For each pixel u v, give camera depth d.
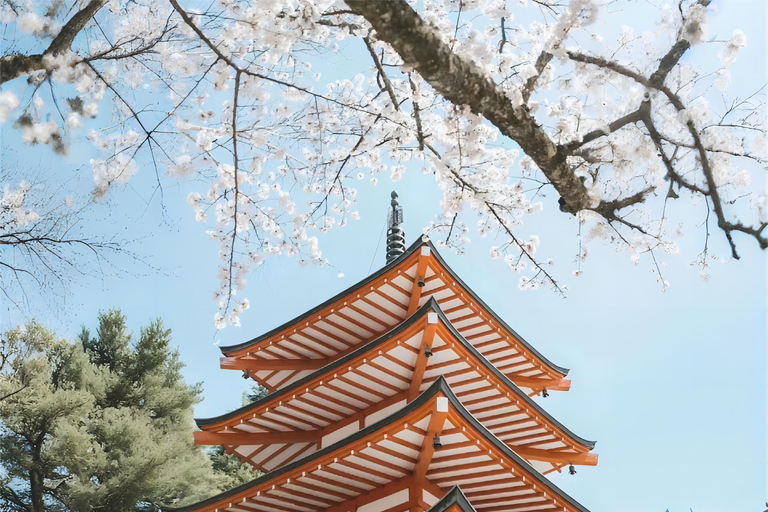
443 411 7.93
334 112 5.24
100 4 4.34
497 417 11.33
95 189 4.91
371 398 10.81
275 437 11.56
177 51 4.59
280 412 11.13
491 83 3.71
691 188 4.36
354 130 5.33
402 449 8.94
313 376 10.38
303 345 12.48
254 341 12.56
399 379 10.36
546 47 4.18
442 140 5.09
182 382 27.98
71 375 23.61
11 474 21.11
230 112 4.86
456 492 6.95
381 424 8.54
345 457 9.00
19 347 19.11
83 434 21.17
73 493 20.41
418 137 4.72
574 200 4.33
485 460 9.05
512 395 10.64
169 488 22.77
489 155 5.01
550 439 11.60
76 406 21.44
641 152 4.31
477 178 4.93
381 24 3.27
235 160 4.88
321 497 10.08
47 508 21.28
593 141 4.35
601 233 4.79
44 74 4.38
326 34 4.93
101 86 4.66
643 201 4.43
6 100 4.17
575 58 4.22
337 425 11.32
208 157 5.00
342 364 10.05
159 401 26.02
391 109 4.99
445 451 9.00
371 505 9.70
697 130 4.20
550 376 13.23
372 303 11.55
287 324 12.14
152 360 26.72
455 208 5.19
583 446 11.59
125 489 21.14
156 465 21.98
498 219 5.09
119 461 21.83
